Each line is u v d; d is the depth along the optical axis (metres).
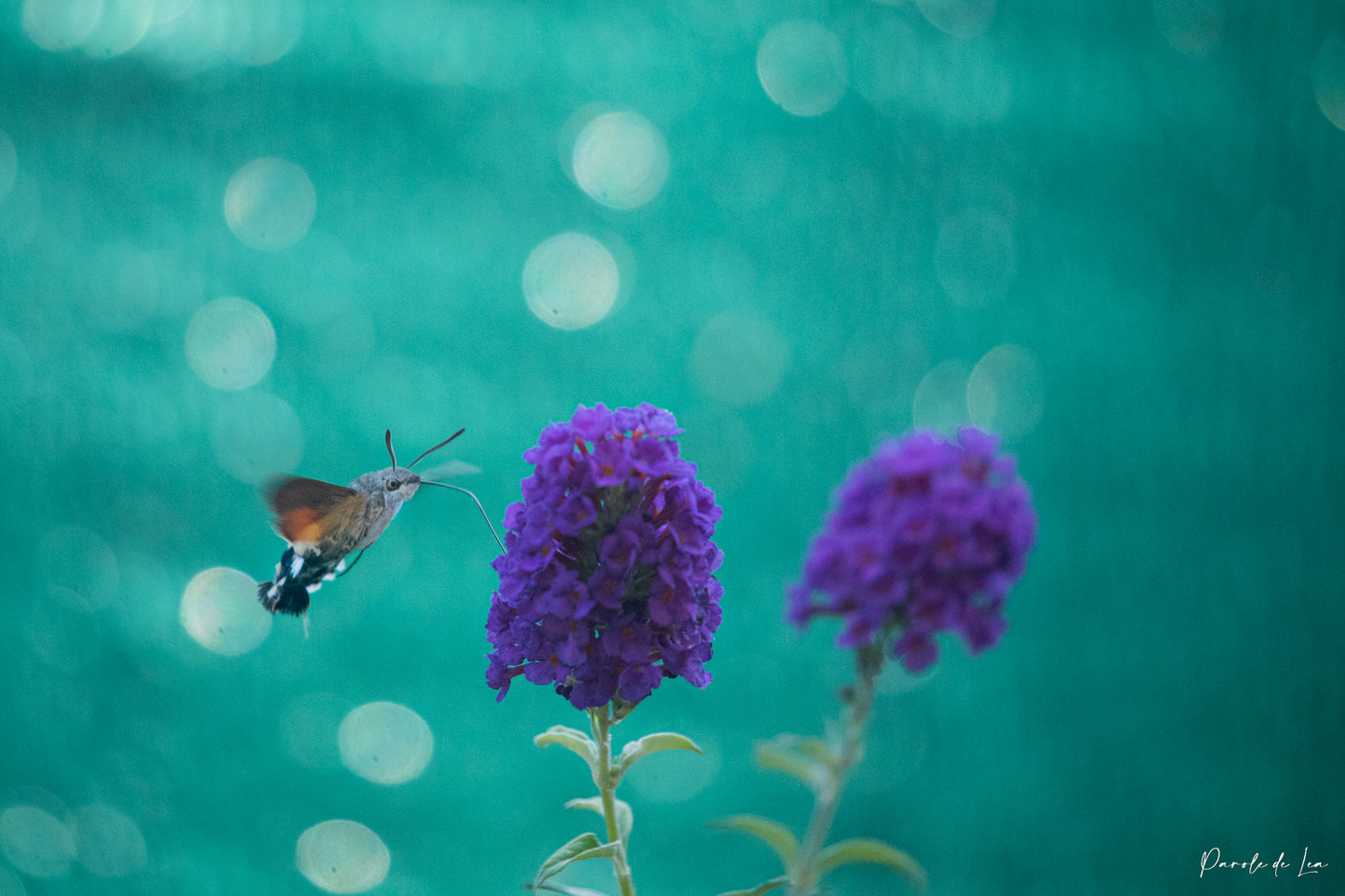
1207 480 1.29
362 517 0.71
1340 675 1.19
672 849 1.09
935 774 1.13
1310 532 1.28
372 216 1.27
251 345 1.22
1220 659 1.21
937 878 1.04
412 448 1.27
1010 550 0.64
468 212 1.29
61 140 1.20
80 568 1.16
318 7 1.24
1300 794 1.09
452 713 1.19
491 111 1.29
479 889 1.04
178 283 1.22
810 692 1.21
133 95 1.20
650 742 0.67
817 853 0.66
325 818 1.08
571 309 1.26
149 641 1.16
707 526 0.66
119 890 1.00
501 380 1.29
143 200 1.22
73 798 1.06
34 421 1.18
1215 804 1.08
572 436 0.66
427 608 1.23
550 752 1.17
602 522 0.66
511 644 0.67
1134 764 1.12
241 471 1.21
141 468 1.20
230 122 1.23
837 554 0.65
